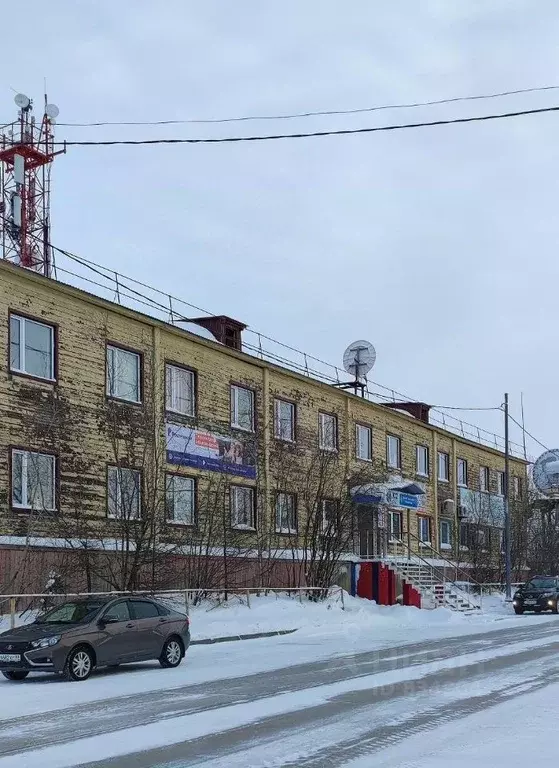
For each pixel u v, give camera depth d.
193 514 28.73
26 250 32.75
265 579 31.48
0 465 21.91
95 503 24.81
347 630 26.98
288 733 10.35
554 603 38.84
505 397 45.59
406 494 40.03
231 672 16.39
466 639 23.78
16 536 22.16
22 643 15.24
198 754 9.24
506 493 44.75
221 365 30.98
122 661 16.31
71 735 10.33
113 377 26.03
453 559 48.00
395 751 9.33
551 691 13.63
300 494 34.59
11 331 22.70
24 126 34.75
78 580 23.78
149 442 26.86
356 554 38.19
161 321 27.75
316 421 36.50
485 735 10.19
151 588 24.75
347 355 42.03
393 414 43.09
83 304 25.14
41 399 23.34
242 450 31.52
